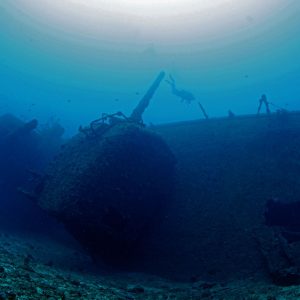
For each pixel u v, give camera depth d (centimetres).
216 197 1298
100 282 862
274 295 645
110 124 1352
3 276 525
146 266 1136
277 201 1065
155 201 1274
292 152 1380
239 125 1694
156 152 1301
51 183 1223
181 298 761
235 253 1035
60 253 1286
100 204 1057
